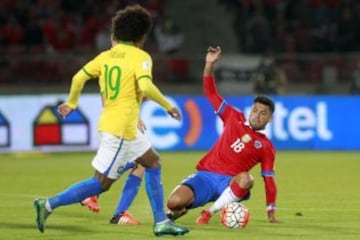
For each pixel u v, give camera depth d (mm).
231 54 97250
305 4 100562
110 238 31656
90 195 31609
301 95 81562
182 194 34312
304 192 48281
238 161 35125
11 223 36000
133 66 31125
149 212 39625
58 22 96562
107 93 31406
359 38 95812
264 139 35312
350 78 87625
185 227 34250
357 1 99625
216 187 35000
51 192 48969
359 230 34094
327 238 31969
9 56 87188
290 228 34438
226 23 102062
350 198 45469
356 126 79188
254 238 31719
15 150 74000
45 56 87188
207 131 77438
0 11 95375
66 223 35812
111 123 31156
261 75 82750
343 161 68812
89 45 95938
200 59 89125
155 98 30750
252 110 35406
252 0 101062
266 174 35438
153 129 75938
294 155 74188
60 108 32000
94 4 99062
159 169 32031
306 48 95562
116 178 31766
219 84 88188
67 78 87562
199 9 102562
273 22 99062
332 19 98125
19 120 74125
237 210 34219
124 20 31609
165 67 88750
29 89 86625
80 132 75062
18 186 52219
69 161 69375
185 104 77000
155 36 95375
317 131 78812
